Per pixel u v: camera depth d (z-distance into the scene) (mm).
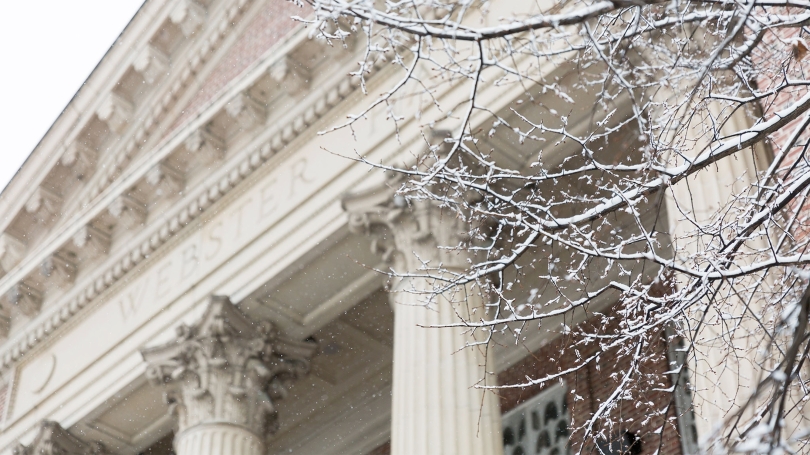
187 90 27109
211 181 23875
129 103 27547
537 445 21859
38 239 29578
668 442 17688
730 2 8961
